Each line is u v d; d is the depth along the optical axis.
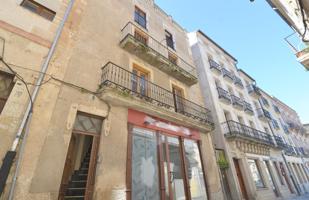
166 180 6.91
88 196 4.87
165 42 11.99
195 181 8.08
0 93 4.59
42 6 6.42
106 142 5.74
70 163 6.72
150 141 7.13
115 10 9.41
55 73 5.57
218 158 10.62
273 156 16.02
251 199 10.75
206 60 15.98
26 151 4.22
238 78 19.58
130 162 6.04
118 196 5.25
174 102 9.99
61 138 4.88
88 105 5.88
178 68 10.27
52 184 4.30
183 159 7.99
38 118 4.70
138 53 8.87
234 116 14.41
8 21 5.31
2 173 3.67
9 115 4.33
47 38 5.94
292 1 6.02
